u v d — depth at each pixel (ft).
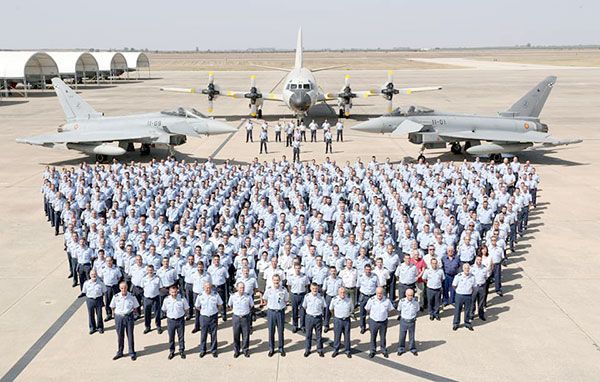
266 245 47.88
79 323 44.80
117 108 191.83
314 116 171.53
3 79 234.58
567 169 101.45
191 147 123.24
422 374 37.01
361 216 59.77
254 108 157.99
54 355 39.73
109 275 45.03
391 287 49.24
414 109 106.22
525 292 50.16
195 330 44.06
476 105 199.41
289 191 71.36
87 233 55.98
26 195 83.92
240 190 70.13
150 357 39.70
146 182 70.49
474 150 104.32
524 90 256.32
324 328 44.75
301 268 45.73
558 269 55.52
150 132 104.37
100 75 330.34
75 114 110.42
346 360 39.24
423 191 68.44
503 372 37.11
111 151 102.47
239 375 37.22
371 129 106.11
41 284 52.26
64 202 65.57
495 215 62.49
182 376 37.06
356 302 47.55
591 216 73.26
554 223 70.38
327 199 62.28
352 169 78.69
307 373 37.40
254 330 44.39
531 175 76.28
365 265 43.86
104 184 70.85
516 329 43.29
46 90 274.36
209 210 61.82
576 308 46.83
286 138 128.88
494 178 77.20
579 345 40.63
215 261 45.42
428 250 49.96
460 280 42.55
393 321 45.34
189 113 106.63
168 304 38.81
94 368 37.96
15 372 37.37
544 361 38.47
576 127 149.38
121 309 38.40
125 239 51.42
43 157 112.16
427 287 45.09
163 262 44.50
